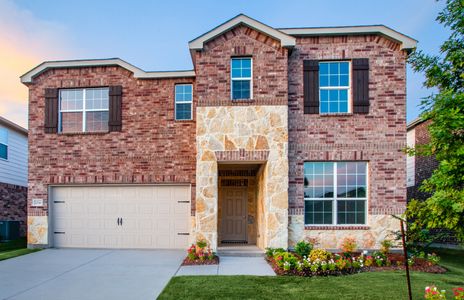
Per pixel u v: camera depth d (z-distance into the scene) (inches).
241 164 441.1
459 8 221.8
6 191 586.2
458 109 206.2
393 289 244.5
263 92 394.0
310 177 410.3
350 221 404.5
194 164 450.6
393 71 411.8
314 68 414.0
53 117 465.1
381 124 408.2
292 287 250.2
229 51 398.9
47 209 455.8
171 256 391.9
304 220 399.5
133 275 297.3
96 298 233.1
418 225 237.5
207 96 394.9
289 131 408.8
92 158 457.7
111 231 454.0
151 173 451.8
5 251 433.4
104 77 466.3
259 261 355.6
